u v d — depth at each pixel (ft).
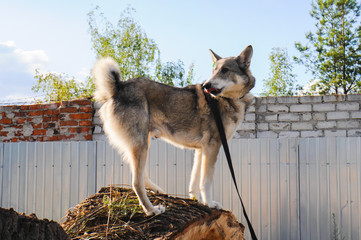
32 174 20.15
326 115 20.93
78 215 9.18
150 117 11.34
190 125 11.77
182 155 19.24
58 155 19.95
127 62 38.47
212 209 10.41
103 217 9.05
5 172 20.38
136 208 9.45
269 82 49.90
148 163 19.49
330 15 57.57
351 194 18.17
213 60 13.78
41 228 5.98
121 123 10.70
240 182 19.08
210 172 11.64
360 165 18.12
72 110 21.13
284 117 21.25
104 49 37.70
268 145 19.06
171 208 9.76
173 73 39.32
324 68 55.72
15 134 21.76
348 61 54.85
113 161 19.47
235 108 12.30
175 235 8.29
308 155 18.74
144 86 11.27
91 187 19.57
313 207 18.57
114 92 11.12
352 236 18.03
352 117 20.67
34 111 21.70
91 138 21.22
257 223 18.90
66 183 19.77
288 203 18.80
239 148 19.21
